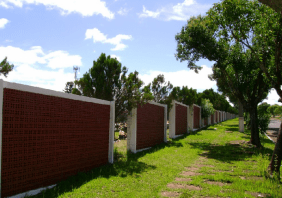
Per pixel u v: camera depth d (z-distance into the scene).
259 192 5.45
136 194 5.22
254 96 13.66
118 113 9.70
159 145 13.13
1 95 4.33
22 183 4.79
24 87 4.94
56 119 5.84
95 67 9.24
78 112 6.75
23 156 4.84
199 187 5.84
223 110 51.34
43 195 4.82
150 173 7.06
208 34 12.19
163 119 14.60
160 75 15.21
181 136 18.16
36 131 5.20
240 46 12.83
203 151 11.45
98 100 7.81
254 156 9.99
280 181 6.28
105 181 6.06
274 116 90.69
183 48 13.48
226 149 11.95
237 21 11.12
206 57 12.70
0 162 4.25
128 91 9.50
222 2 11.10
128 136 10.73
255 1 10.59
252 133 13.45
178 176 6.88
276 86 8.70
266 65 11.77
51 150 5.62
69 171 6.25
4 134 4.46
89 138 7.25
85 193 5.16
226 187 5.77
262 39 10.21
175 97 15.97
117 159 8.95
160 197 5.09
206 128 26.91
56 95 5.88
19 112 4.80
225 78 14.62
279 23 8.78
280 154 6.84
